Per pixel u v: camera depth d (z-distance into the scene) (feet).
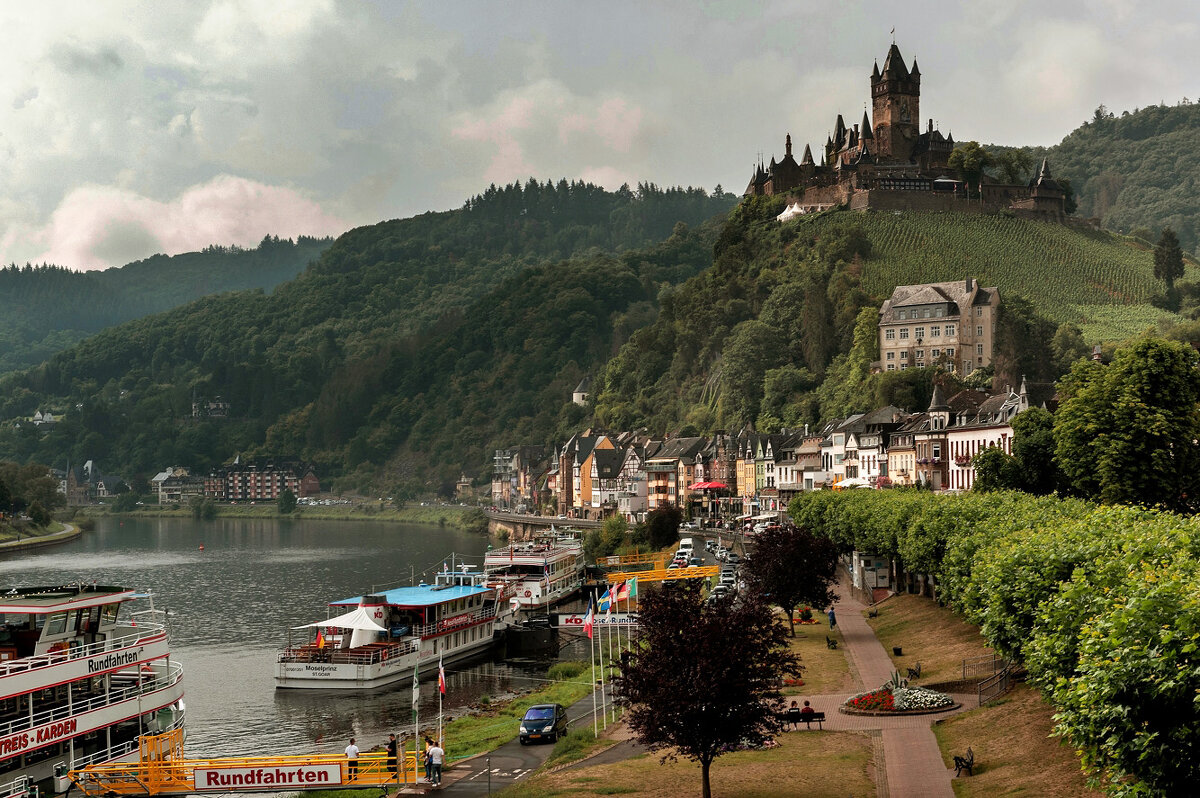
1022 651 180.04
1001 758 180.65
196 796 227.20
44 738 206.39
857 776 182.19
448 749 252.21
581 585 549.95
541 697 313.12
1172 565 138.72
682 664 174.81
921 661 282.56
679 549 621.72
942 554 314.96
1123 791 123.75
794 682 267.18
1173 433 340.39
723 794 177.88
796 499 562.25
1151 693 116.98
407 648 360.48
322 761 218.59
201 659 400.26
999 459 418.51
